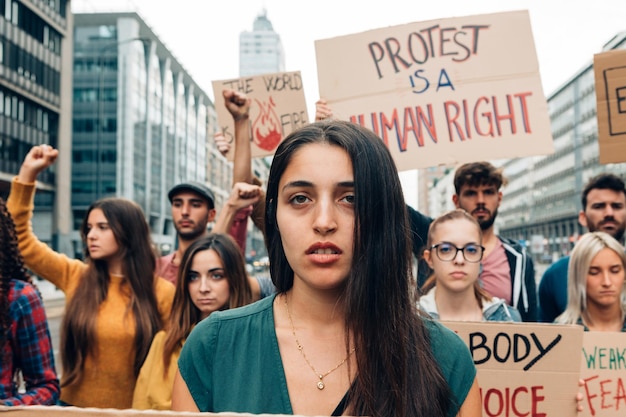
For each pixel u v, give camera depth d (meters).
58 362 6.94
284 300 1.32
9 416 1.03
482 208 3.39
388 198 1.20
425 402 1.17
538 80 3.30
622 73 3.00
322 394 1.20
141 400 2.56
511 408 1.89
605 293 2.81
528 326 1.91
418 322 1.25
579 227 59.88
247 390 1.22
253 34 189.75
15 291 1.93
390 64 3.44
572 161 61.00
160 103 54.50
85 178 46.34
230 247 2.84
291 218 1.20
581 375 2.28
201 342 1.29
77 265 3.05
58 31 34.28
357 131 1.24
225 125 3.94
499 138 3.30
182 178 60.59
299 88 3.93
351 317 1.19
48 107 33.47
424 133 3.38
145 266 2.91
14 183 2.85
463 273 2.61
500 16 3.35
